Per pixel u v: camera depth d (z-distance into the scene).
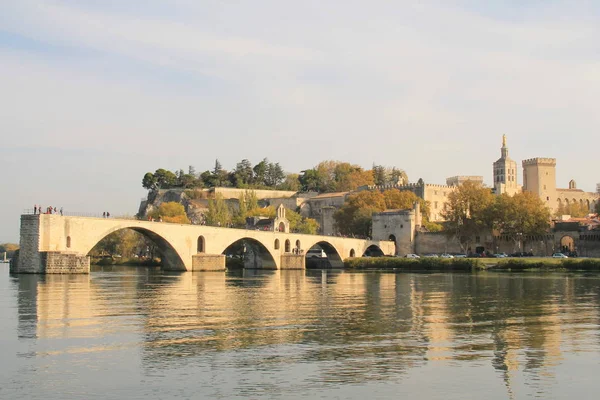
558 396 33.59
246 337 48.12
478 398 33.16
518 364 39.94
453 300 77.31
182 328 52.12
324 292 89.25
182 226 142.00
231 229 158.50
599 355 42.59
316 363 39.72
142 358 40.75
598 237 196.25
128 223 126.00
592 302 75.00
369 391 34.03
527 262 157.00
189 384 35.03
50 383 35.09
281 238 180.12
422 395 33.47
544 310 66.56
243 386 34.72
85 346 44.31
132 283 102.00
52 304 67.12
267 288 96.44
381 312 63.91
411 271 164.38
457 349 44.19
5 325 52.84
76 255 113.44
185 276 128.88
